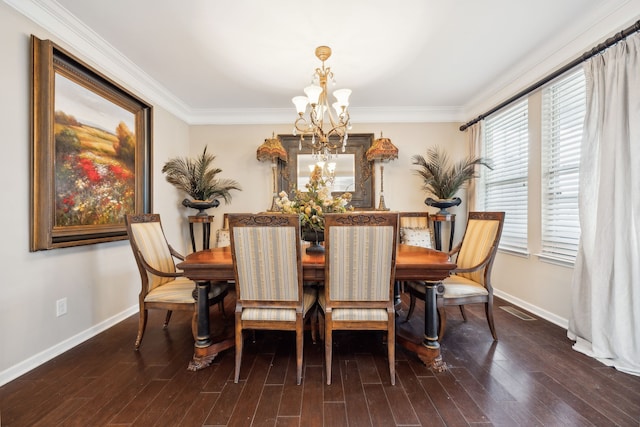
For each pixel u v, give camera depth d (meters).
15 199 1.72
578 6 1.94
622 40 1.81
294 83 3.06
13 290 1.71
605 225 1.82
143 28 2.13
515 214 3.01
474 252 2.27
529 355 1.91
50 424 1.33
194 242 3.60
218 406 1.45
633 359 1.70
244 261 1.61
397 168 3.93
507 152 3.15
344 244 1.56
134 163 2.76
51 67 1.87
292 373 1.75
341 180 3.90
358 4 1.89
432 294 1.82
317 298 2.03
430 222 3.80
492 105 3.34
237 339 1.66
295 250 1.58
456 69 2.79
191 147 3.95
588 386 1.57
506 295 3.07
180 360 1.90
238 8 1.92
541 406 1.42
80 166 2.13
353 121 3.91
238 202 3.96
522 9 1.96
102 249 2.38
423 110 3.84
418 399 1.49
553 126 2.54
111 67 2.52
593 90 1.98
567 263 2.30
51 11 1.90
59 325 1.99
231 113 3.89
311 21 2.05
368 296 1.64
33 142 1.81
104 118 2.38
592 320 1.87
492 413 1.38
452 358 1.89
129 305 2.70
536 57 2.54
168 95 3.30
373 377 1.70
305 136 3.88
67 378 1.69
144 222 2.23
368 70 2.79
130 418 1.37
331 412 1.40
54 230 1.91
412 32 2.20
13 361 1.70
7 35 1.69
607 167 1.83
